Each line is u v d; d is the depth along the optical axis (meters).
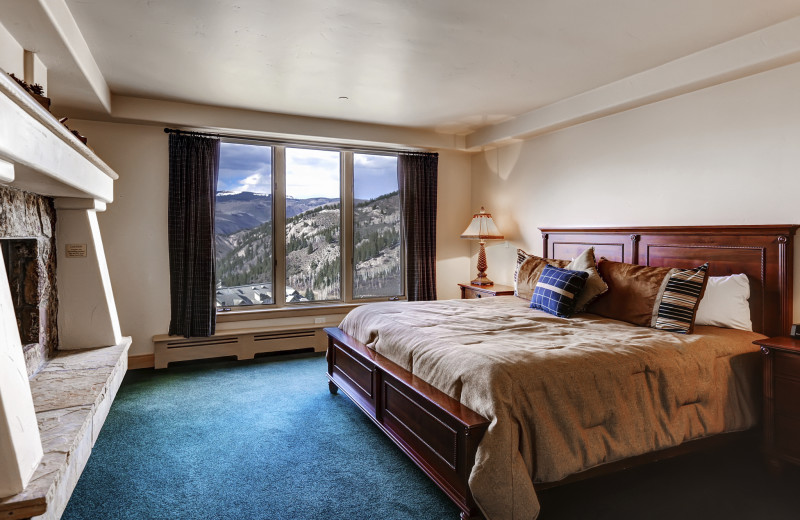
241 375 4.14
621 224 3.83
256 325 4.79
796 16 2.50
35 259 2.48
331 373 3.70
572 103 3.98
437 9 2.42
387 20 2.55
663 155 3.49
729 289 2.86
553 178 4.54
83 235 2.88
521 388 1.96
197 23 2.58
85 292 2.89
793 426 2.33
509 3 2.36
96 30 2.66
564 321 3.04
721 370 2.45
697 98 3.25
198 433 2.92
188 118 4.18
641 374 2.23
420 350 2.51
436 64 3.21
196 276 4.36
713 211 3.17
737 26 2.62
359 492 2.25
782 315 2.73
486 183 5.55
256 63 3.19
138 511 2.08
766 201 2.88
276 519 2.03
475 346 2.36
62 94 3.29
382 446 2.75
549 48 2.93
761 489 2.29
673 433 2.22
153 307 4.36
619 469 2.14
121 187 4.20
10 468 1.27
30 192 2.36
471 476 1.82
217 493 2.24
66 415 1.82
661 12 2.45
